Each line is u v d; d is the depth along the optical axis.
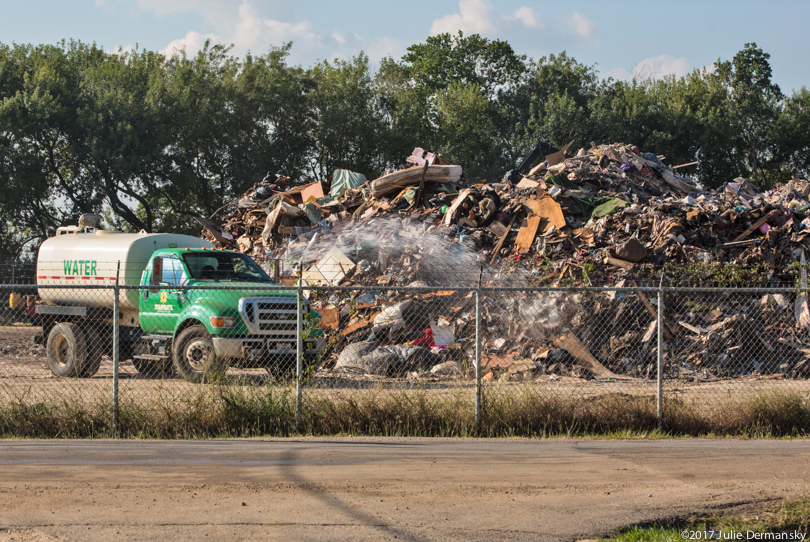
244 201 25.42
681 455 7.34
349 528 5.03
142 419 8.23
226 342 11.30
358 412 8.60
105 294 13.20
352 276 17.02
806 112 54.44
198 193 40.97
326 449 7.44
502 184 22.14
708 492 6.02
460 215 19.30
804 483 6.29
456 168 21.61
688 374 12.81
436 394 9.11
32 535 4.83
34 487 5.90
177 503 5.52
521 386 9.91
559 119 49.53
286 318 11.70
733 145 55.25
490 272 16.78
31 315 16.02
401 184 21.52
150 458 6.94
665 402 8.92
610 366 13.20
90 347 13.07
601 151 24.69
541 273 16.34
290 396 8.81
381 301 14.97
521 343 13.58
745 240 17.33
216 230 24.08
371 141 44.16
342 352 13.25
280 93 41.78
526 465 6.86
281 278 17.69
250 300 11.50
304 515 5.29
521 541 4.86
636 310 14.27
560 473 6.58
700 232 17.30
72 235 14.39
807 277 15.25
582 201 19.23
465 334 14.09
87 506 5.43
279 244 21.36
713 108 53.72
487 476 6.44
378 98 46.12
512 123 56.62
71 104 36.22
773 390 9.57
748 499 5.84
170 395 9.65
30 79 36.09
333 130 42.94
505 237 17.92
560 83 58.56
